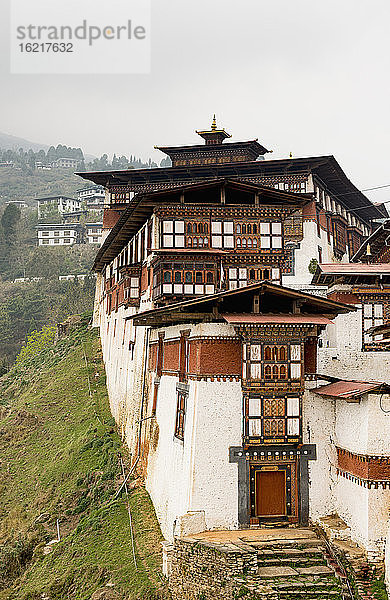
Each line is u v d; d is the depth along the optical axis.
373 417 28.73
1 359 127.94
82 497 45.03
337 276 41.69
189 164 76.75
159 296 43.25
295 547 28.92
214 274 43.91
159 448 39.19
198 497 30.70
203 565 28.33
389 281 42.28
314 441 31.94
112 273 71.69
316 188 69.00
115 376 61.91
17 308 159.12
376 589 27.11
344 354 41.22
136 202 45.84
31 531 42.28
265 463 31.38
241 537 29.56
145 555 33.62
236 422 31.31
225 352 31.62
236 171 69.38
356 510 29.42
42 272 187.38
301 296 31.66
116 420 58.44
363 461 28.97
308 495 31.59
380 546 28.11
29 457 57.62
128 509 39.72
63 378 75.56
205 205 46.03
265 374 31.22
